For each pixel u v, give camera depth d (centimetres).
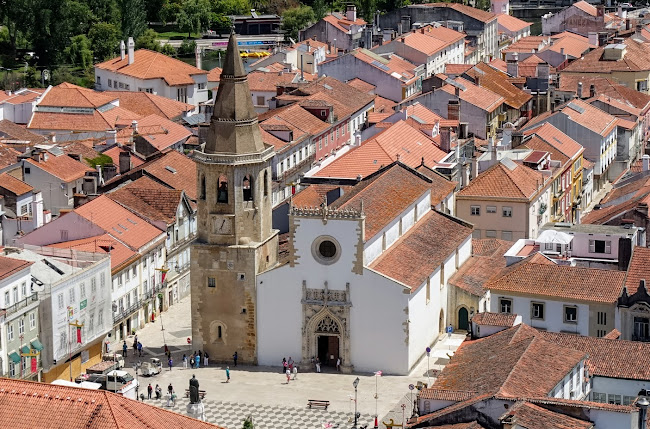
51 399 14112
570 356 17838
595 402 16562
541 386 16888
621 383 18138
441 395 16775
